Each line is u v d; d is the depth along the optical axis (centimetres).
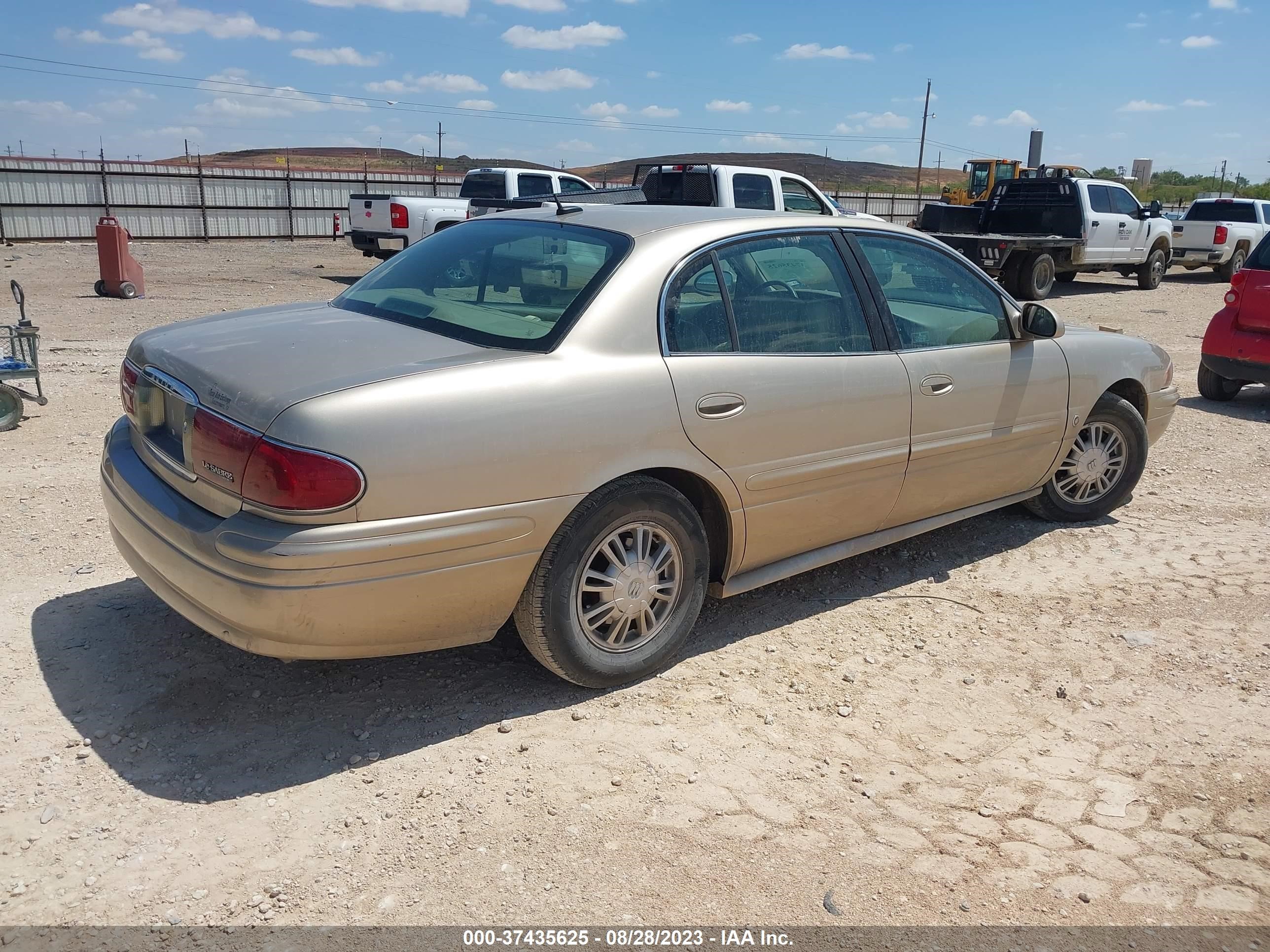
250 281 1788
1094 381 504
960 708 352
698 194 1255
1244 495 613
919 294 433
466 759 308
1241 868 271
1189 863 273
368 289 399
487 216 429
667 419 333
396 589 288
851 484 400
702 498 367
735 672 371
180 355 328
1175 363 1122
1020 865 270
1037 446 485
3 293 1481
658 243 352
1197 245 2214
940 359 427
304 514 273
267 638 286
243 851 263
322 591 278
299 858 261
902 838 279
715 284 361
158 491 320
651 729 329
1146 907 255
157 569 314
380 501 279
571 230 375
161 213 2836
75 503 527
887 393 401
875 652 392
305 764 304
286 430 273
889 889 258
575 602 327
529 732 324
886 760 318
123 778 293
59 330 1136
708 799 292
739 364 355
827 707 348
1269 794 306
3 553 455
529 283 352
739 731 330
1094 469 536
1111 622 425
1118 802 299
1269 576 479
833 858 269
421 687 351
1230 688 371
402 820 278
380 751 312
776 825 282
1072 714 350
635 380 326
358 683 353
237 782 293
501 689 352
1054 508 537
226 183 2933
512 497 301
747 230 377
